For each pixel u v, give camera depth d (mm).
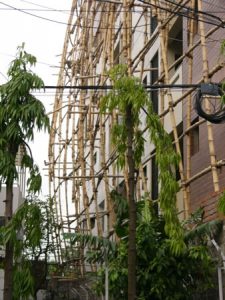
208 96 12969
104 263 13547
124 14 24984
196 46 18906
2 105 10719
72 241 13555
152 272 12430
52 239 23250
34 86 10812
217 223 12430
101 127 27641
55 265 26359
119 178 26875
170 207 9695
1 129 10711
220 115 12922
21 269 10711
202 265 12477
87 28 33094
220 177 16672
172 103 19234
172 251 11602
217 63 16938
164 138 9961
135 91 9773
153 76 26109
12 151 10703
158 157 9805
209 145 16234
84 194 30281
